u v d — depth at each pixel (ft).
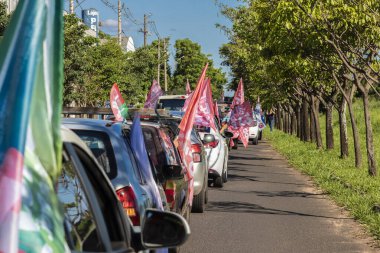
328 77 89.30
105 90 126.21
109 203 13.05
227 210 50.42
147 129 34.27
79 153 11.89
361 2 55.26
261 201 55.67
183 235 13.55
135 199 21.49
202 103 53.01
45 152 7.89
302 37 62.18
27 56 7.79
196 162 47.98
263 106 182.80
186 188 37.58
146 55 182.19
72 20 100.17
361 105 281.74
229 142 112.68
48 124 7.91
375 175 73.20
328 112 119.34
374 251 37.04
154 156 33.47
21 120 7.52
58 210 8.07
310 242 39.09
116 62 130.82
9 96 7.63
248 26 104.63
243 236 40.34
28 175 7.81
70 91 105.19
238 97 90.89
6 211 7.25
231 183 68.54
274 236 40.60
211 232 41.37
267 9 64.08
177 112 56.85
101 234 11.89
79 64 102.17
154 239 13.65
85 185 11.71
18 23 7.97
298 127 180.45
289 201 55.98
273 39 62.64
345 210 51.52
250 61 130.41
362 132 198.70
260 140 168.25
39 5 7.99
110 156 22.71
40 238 7.79
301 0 56.39
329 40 59.93
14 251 7.20
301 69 82.58
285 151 116.26
